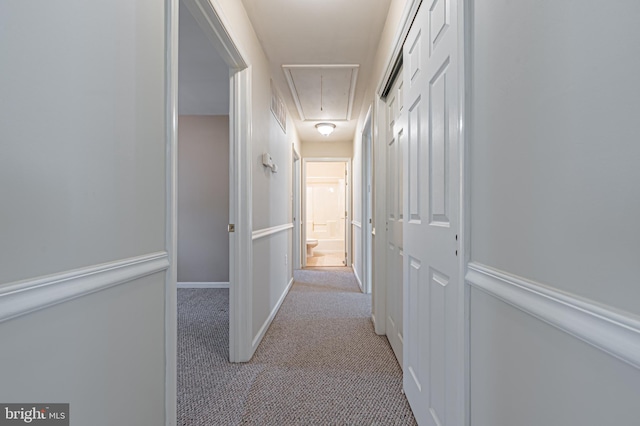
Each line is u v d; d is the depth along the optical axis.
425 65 1.21
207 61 2.56
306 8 1.85
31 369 0.52
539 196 0.57
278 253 3.07
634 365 0.39
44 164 0.54
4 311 0.47
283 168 3.35
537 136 0.58
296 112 3.78
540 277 0.57
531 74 0.60
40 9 0.53
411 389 1.43
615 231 0.42
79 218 0.61
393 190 2.10
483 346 0.79
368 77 2.80
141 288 0.82
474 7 0.84
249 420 1.38
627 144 0.40
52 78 0.55
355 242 4.75
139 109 0.80
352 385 1.66
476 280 0.81
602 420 0.44
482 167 0.80
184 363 1.92
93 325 0.65
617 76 0.41
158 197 0.89
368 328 2.54
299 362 1.93
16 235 0.49
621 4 0.41
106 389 0.69
